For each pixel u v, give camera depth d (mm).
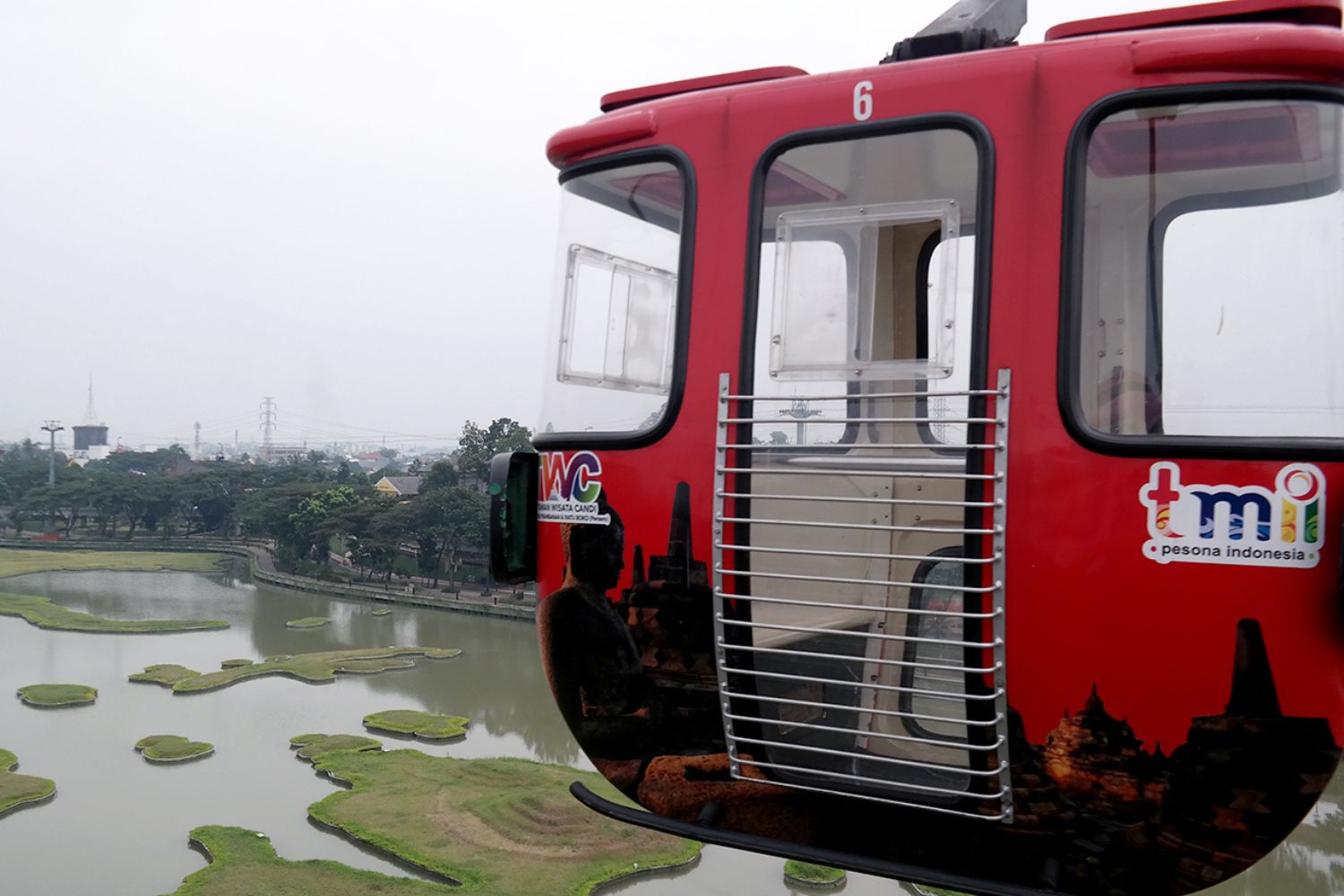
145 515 112375
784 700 4754
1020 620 4301
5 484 120562
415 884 29875
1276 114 4188
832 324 4926
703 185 5082
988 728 4414
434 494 76688
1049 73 4379
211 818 35281
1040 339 4316
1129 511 4152
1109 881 4336
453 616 69438
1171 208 4469
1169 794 4156
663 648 5156
